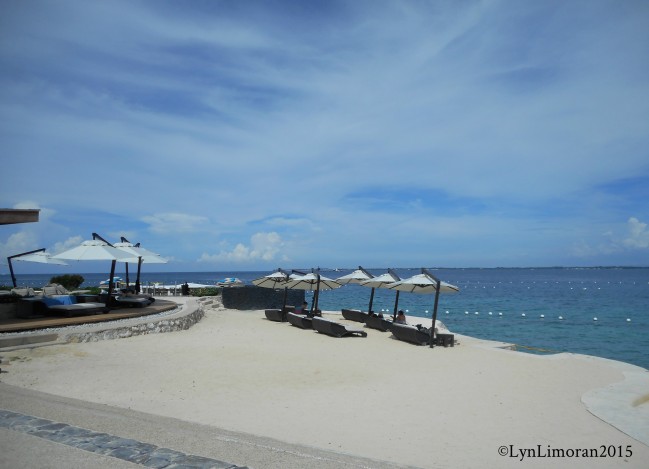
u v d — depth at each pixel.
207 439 5.72
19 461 4.77
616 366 12.84
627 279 152.25
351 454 5.92
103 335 12.98
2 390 7.90
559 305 45.28
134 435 5.71
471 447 6.65
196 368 10.77
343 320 22.42
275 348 13.80
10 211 11.90
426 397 9.20
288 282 20.83
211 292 30.75
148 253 19.72
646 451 6.66
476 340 18.42
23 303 14.66
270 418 7.58
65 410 6.69
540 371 11.99
